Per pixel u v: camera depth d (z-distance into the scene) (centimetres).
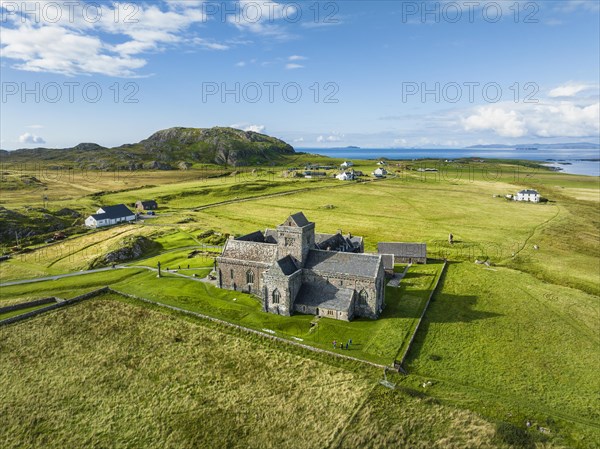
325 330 6775
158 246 12406
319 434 4609
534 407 4944
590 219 16012
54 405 5209
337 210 17988
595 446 4300
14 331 6925
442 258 11069
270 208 18600
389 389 5241
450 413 4806
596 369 5797
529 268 10319
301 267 7712
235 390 5359
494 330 6881
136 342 6556
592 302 8138
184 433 4719
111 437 4703
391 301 8025
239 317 7281
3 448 4594
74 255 11481
